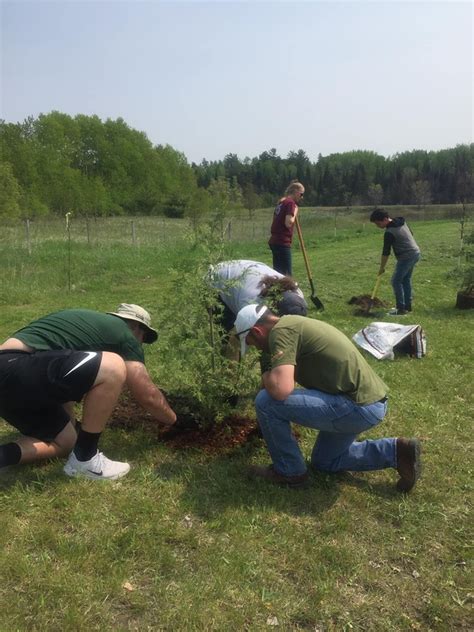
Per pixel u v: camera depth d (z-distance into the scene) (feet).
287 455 11.28
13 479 11.30
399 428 14.78
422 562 9.53
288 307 13.39
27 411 11.20
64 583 8.46
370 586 8.95
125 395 15.58
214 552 9.47
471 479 12.27
